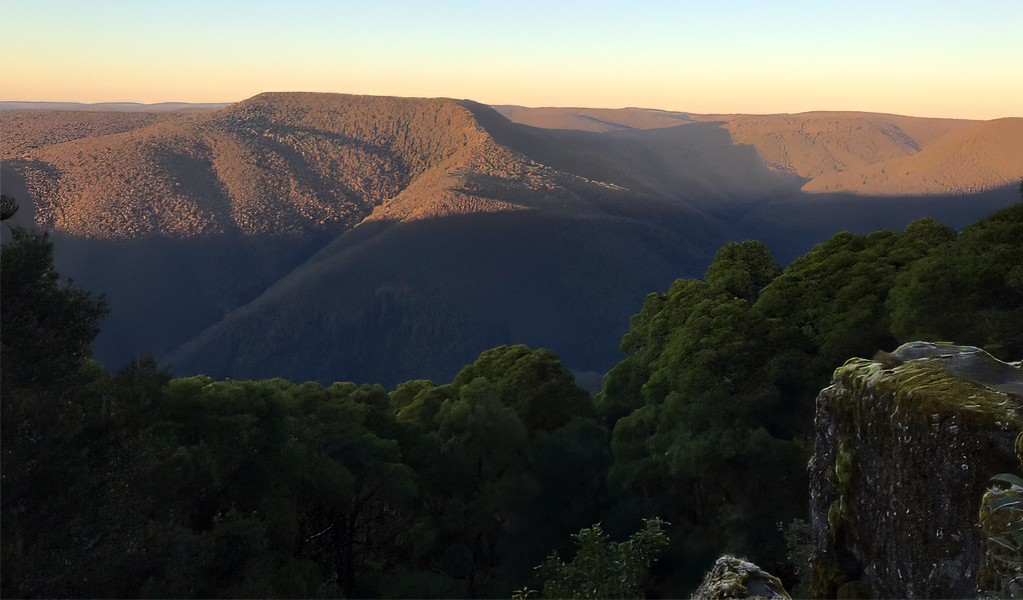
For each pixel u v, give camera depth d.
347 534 27.06
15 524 12.57
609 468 32.91
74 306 15.50
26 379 14.37
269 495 22.06
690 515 28.75
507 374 41.69
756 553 23.89
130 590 14.05
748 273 39.09
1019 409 2.46
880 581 2.91
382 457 28.45
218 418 22.33
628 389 41.22
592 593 13.66
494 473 33.59
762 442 25.34
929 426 2.67
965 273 22.11
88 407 14.79
